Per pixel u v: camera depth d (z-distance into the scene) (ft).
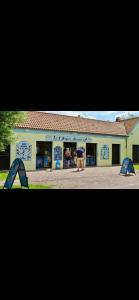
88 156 89.35
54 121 86.22
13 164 39.22
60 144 82.17
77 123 91.71
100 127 96.37
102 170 74.69
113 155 97.66
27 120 78.18
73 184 45.09
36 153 77.66
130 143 101.50
